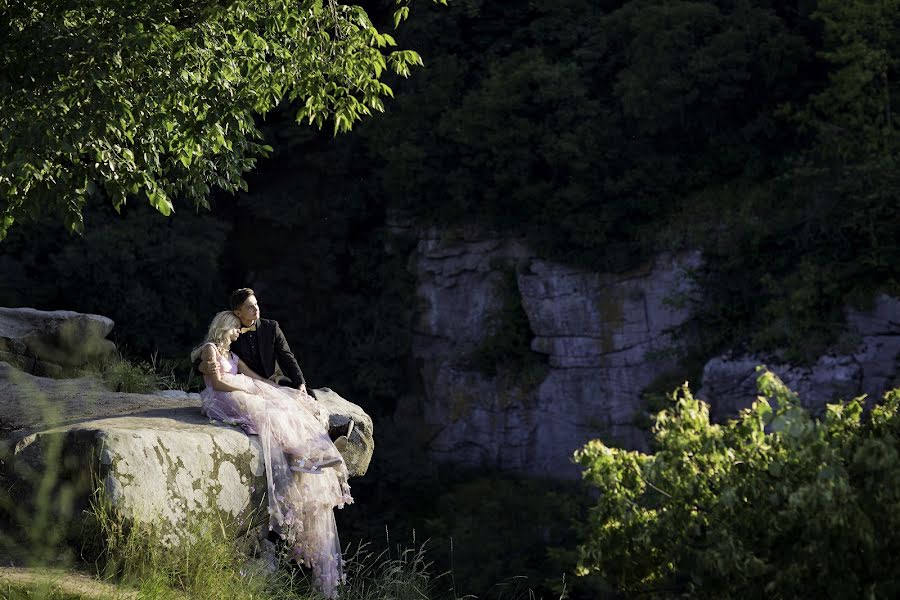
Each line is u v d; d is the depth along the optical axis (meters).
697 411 6.04
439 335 29.64
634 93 25.52
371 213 31.62
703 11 25.31
